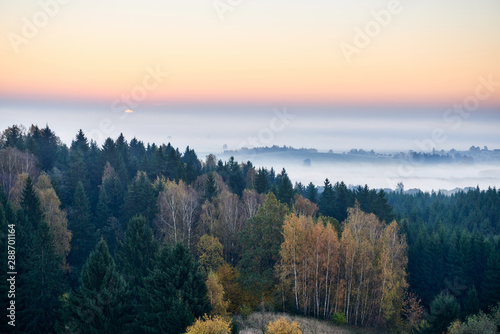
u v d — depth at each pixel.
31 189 61.53
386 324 50.66
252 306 48.62
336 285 50.03
